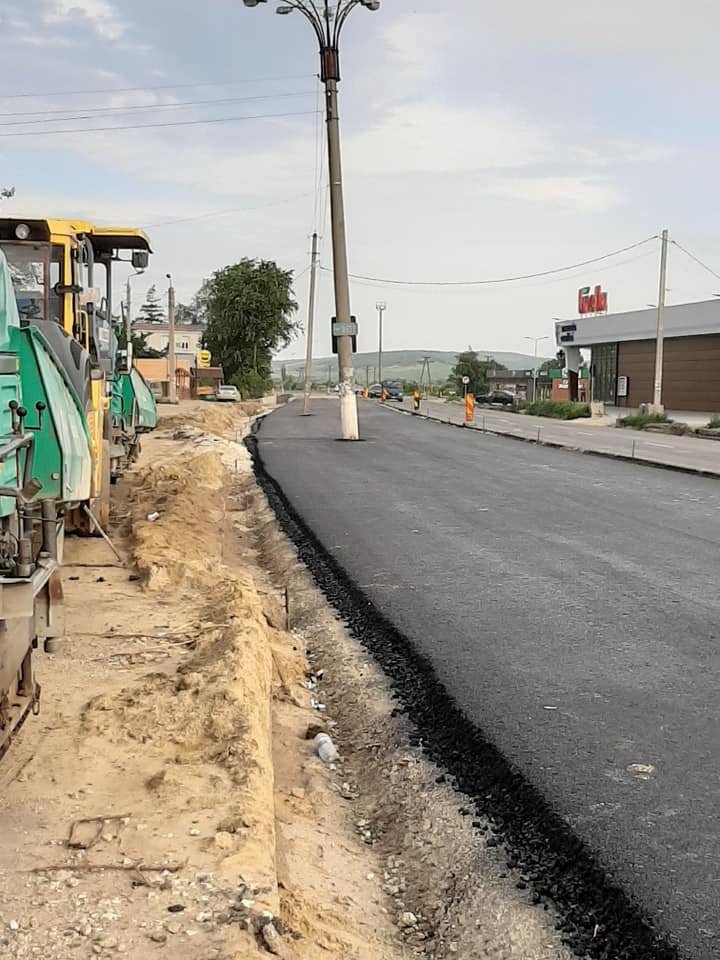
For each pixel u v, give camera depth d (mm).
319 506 15250
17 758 5109
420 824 5156
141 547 10180
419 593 9484
